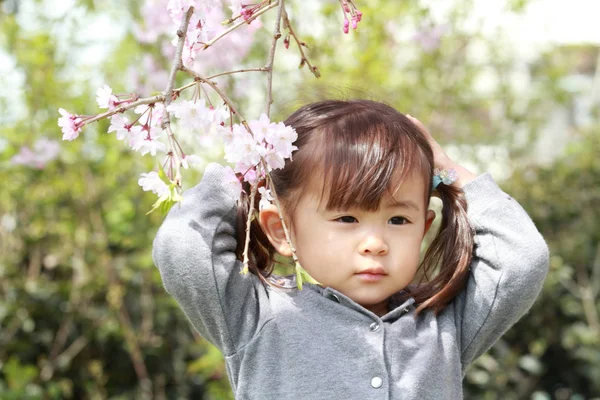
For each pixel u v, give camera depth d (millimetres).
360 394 1551
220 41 2779
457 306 1722
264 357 1605
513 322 1697
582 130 4496
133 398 3514
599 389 3801
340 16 3473
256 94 3436
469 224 1721
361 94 2949
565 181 4125
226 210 1685
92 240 3490
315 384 1562
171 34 3145
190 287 1610
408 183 1592
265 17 3436
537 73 4352
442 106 3809
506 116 4082
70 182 3420
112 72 3508
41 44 3312
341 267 1573
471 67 3916
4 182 3404
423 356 1610
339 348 1587
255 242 1724
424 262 1810
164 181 1400
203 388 3596
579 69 6262
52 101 3322
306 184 1599
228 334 1632
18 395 3166
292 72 3432
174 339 3604
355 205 1555
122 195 3475
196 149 3088
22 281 3484
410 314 1668
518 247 1662
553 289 3836
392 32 3639
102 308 3525
